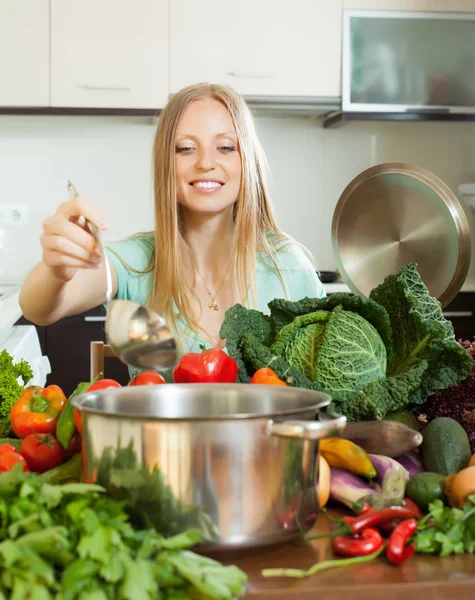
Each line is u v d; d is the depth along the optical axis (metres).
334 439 1.02
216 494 0.77
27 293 1.37
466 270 1.54
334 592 0.76
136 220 4.08
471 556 0.84
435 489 0.94
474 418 1.13
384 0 3.71
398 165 1.57
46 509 0.75
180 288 1.66
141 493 0.78
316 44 3.71
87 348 3.54
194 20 3.65
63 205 1.10
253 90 3.71
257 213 1.82
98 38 3.62
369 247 1.62
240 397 0.98
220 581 0.70
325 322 1.23
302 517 0.82
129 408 0.94
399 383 1.13
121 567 0.69
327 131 4.16
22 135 3.99
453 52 3.76
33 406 1.11
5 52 3.59
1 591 0.69
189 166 1.62
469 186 4.09
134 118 3.94
